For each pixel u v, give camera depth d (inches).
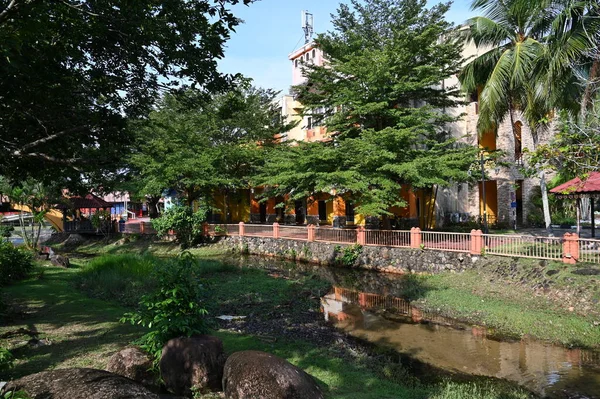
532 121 609.3
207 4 286.0
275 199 1343.5
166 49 295.1
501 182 924.6
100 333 307.4
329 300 516.4
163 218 1023.0
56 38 266.8
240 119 1029.8
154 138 983.6
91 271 577.3
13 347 263.4
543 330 376.2
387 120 738.2
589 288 414.9
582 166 335.9
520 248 533.3
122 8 264.8
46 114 289.4
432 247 626.8
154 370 222.4
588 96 433.4
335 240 788.6
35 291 462.3
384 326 411.2
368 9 827.4
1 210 1104.8
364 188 605.6
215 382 213.5
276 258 883.4
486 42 660.7
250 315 432.8
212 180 941.8
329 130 777.6
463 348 350.6
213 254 950.4
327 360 296.5
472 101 948.0
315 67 755.4
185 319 223.0
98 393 166.6
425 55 709.9
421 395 249.3
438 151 674.2
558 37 508.1
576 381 285.4
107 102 323.3
